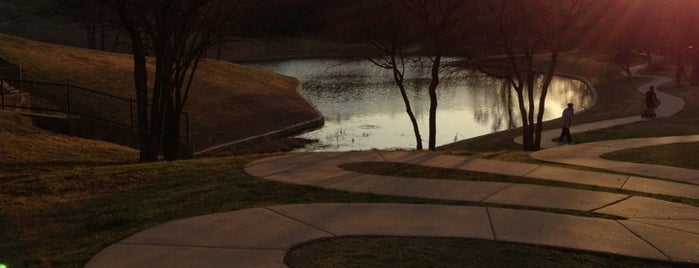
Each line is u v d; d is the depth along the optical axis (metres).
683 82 48.44
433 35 24.36
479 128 36.03
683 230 7.07
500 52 28.08
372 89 54.62
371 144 30.62
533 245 6.48
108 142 20.09
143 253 6.18
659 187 9.82
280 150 28.72
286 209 7.86
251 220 7.35
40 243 6.80
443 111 42.56
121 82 36.69
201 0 16.02
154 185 9.80
